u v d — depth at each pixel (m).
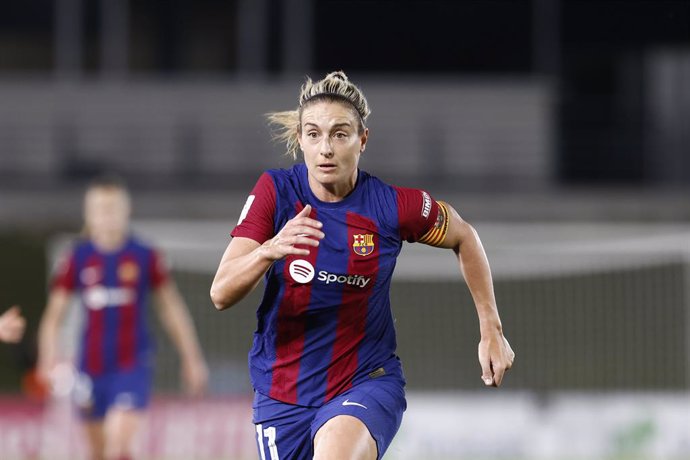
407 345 59.56
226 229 61.44
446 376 59.44
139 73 81.31
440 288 59.59
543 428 47.72
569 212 63.44
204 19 81.25
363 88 78.62
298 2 80.88
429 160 77.94
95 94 78.19
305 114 16.20
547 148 78.38
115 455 30.38
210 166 77.69
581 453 47.66
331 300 16.45
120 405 30.97
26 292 63.81
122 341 31.27
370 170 77.50
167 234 60.69
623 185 76.50
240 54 81.19
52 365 31.77
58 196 64.25
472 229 17.36
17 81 78.75
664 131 79.88
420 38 81.81
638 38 81.56
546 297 60.44
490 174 77.94
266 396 17.20
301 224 14.78
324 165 16.02
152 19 81.31
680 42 81.25
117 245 31.78
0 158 77.00
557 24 81.69
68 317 48.94
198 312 58.06
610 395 52.47
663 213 63.22
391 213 16.53
